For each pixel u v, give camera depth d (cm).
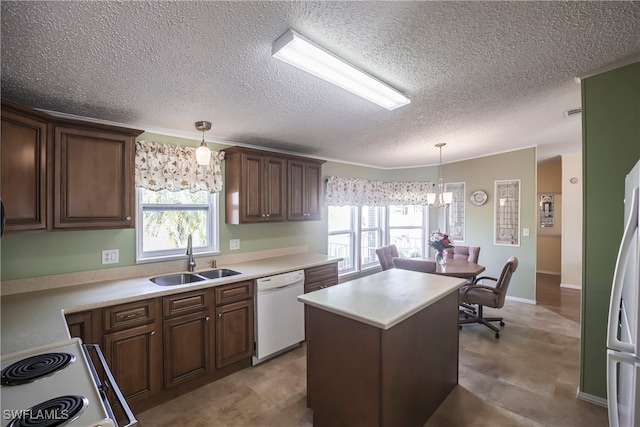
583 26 141
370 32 140
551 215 648
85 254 238
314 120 264
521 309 426
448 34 144
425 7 124
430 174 546
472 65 176
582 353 218
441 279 254
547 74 193
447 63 173
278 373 265
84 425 87
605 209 200
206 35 135
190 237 286
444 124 296
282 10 121
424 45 153
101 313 194
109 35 132
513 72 188
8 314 171
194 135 298
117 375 199
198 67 164
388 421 167
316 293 213
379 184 543
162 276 265
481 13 129
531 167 447
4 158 168
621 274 118
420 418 197
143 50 145
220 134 303
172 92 196
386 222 568
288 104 223
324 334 192
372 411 167
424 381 201
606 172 197
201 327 241
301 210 360
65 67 159
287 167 346
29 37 130
